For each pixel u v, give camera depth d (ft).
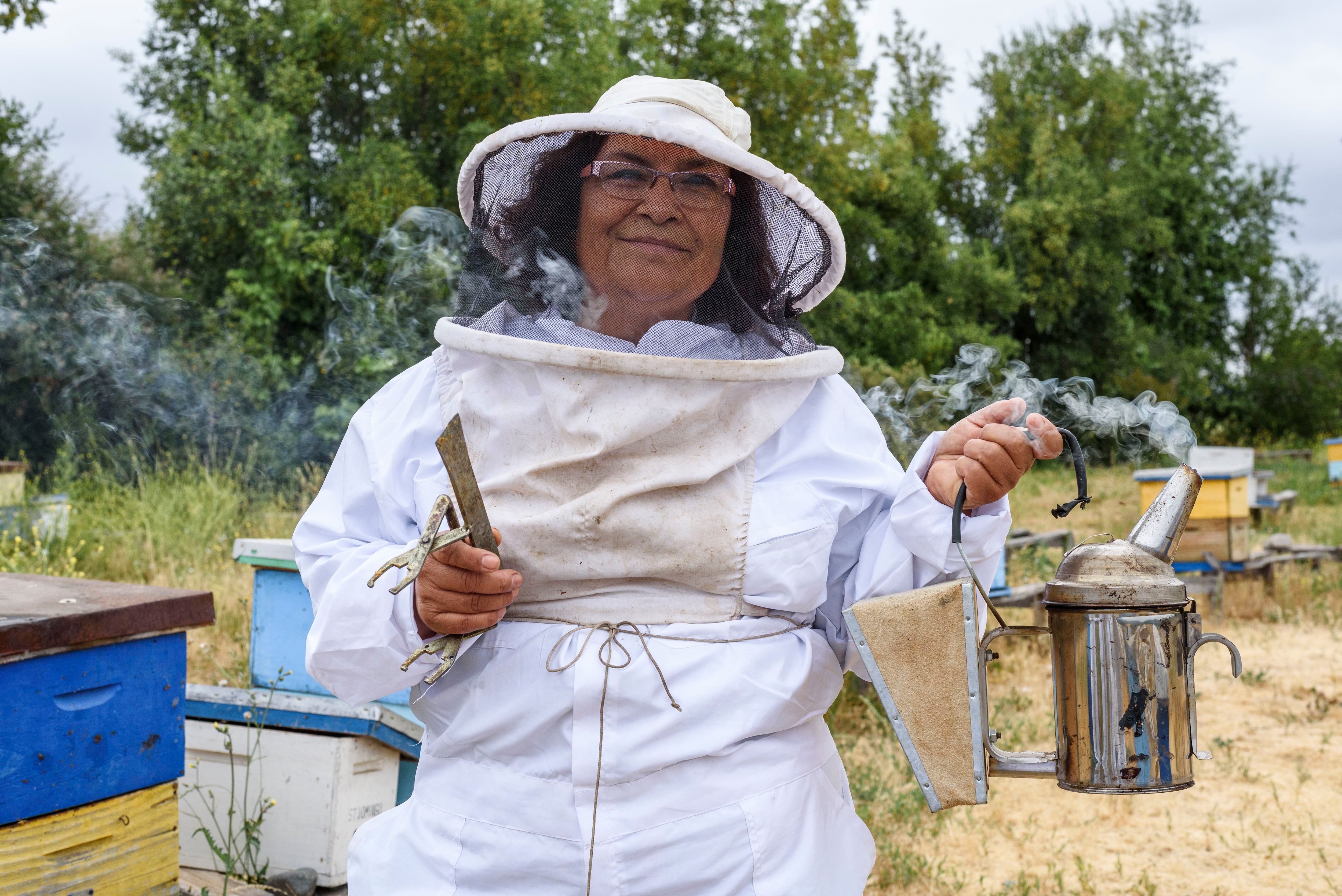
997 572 20.12
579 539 4.51
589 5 41.86
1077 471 4.36
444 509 4.24
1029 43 75.77
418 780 5.05
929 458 4.72
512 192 4.96
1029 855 12.39
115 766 7.18
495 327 4.85
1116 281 66.59
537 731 4.57
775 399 4.85
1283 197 87.25
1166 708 4.23
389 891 4.84
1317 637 22.66
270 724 9.91
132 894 7.37
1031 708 17.60
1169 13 87.61
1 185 33.53
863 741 16.06
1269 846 12.53
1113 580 4.24
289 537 25.49
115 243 35.76
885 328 53.52
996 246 68.69
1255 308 87.92
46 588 7.72
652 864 4.50
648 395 4.51
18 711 6.60
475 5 39.37
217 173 36.42
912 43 71.51
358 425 5.21
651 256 4.82
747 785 4.62
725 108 5.17
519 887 4.59
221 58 41.93
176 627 7.47
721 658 4.63
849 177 53.21
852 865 5.03
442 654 4.56
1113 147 75.36
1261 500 36.14
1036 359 67.10
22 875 6.70
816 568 4.76
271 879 9.48
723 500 4.65
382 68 41.37
